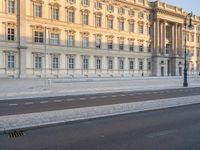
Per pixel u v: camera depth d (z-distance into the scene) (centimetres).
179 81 5512
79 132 1040
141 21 8119
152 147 835
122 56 7600
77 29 6531
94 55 6900
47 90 3059
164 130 1070
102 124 1195
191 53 10162
